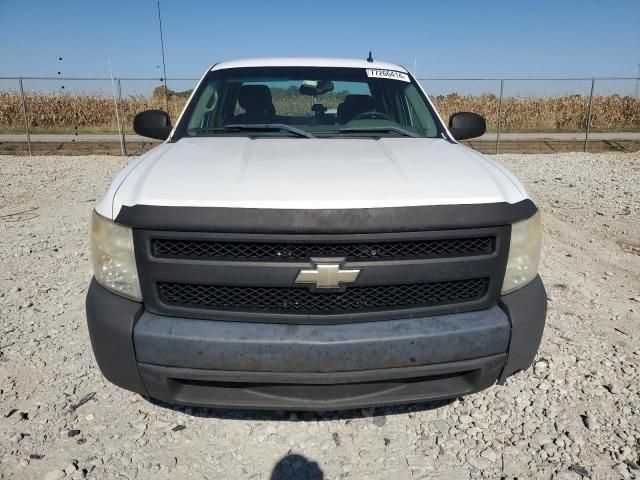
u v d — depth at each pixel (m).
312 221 2.08
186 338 2.12
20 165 12.28
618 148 17.44
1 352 3.32
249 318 2.17
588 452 2.50
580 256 5.38
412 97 3.78
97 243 2.29
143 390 2.25
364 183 2.26
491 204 2.23
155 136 3.73
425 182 2.31
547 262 5.15
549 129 24.20
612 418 2.74
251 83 3.70
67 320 3.79
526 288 2.37
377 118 3.58
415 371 2.17
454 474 2.38
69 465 2.38
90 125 23.77
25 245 5.64
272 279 2.12
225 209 2.10
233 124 3.48
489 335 2.21
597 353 3.36
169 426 2.68
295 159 2.58
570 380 3.06
